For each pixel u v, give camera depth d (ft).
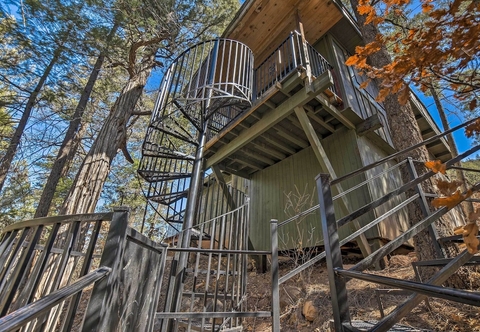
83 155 24.98
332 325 5.73
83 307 11.18
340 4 18.28
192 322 8.61
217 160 16.98
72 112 20.02
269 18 19.31
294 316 8.44
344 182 14.58
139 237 4.65
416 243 8.75
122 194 30.25
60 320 9.29
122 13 16.63
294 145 17.31
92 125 21.75
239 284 8.84
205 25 20.83
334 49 18.83
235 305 8.77
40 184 23.80
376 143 17.12
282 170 18.54
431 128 23.15
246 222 10.42
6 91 19.83
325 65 16.05
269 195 18.81
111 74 21.50
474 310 5.95
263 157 18.74
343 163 14.98
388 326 3.46
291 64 15.79
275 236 6.89
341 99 14.85
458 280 7.16
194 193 11.03
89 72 20.71
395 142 11.05
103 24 17.34
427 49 3.85
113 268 3.41
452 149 22.58
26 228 4.71
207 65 12.07
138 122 26.94
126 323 4.03
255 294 11.10
